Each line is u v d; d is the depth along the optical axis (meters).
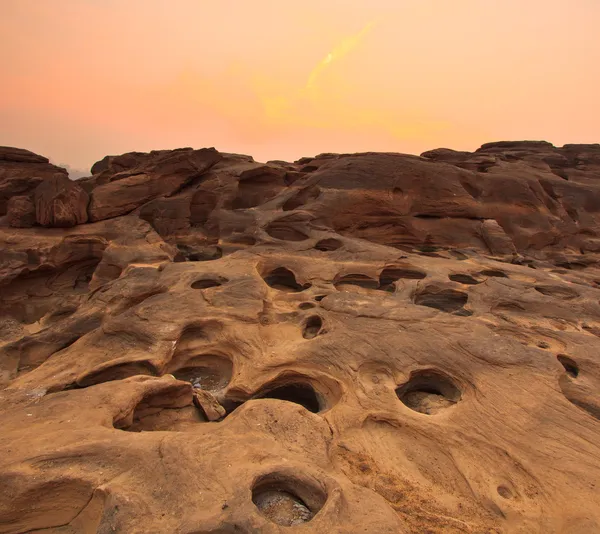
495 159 23.78
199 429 6.33
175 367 8.33
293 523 4.29
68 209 15.62
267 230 16.64
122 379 6.98
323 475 4.59
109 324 8.80
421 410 7.18
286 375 7.67
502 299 10.88
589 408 6.98
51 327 9.73
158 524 3.79
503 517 4.80
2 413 5.57
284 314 9.95
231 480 4.38
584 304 10.81
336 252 14.47
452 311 11.45
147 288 10.99
